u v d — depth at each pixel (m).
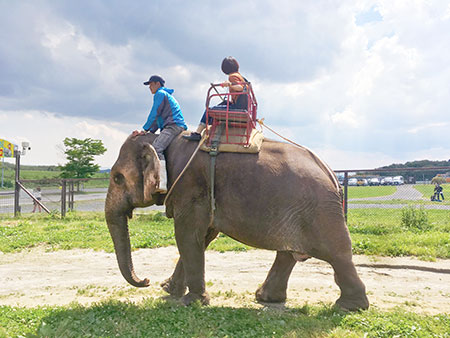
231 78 5.58
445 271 7.82
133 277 5.75
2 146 22.91
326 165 5.35
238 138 5.26
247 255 9.85
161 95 5.77
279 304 5.69
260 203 4.96
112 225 5.85
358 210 19.55
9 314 4.65
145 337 4.05
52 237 12.27
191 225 5.29
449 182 19.22
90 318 4.55
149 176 5.29
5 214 21.83
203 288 5.43
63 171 57.94
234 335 4.17
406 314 4.74
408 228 12.66
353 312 4.80
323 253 4.89
